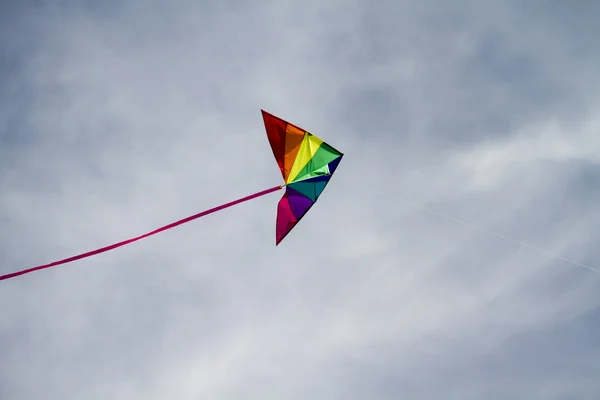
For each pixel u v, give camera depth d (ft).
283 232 29.22
